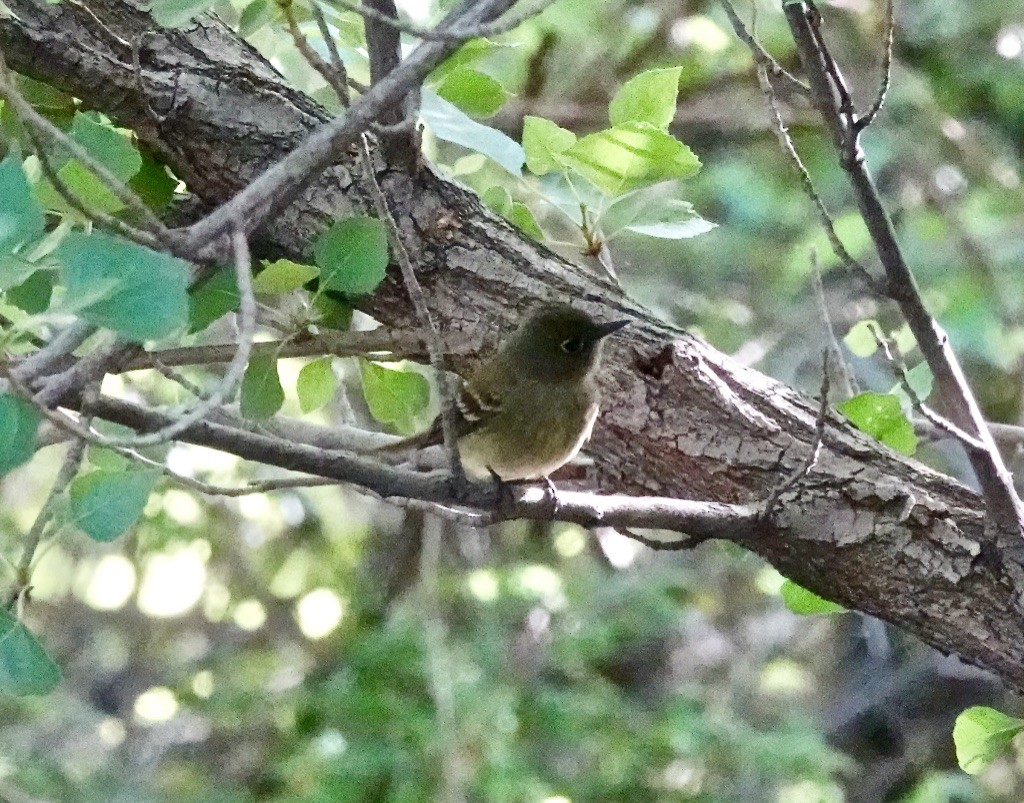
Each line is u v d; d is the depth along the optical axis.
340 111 4.91
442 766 8.55
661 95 4.52
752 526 4.19
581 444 4.71
